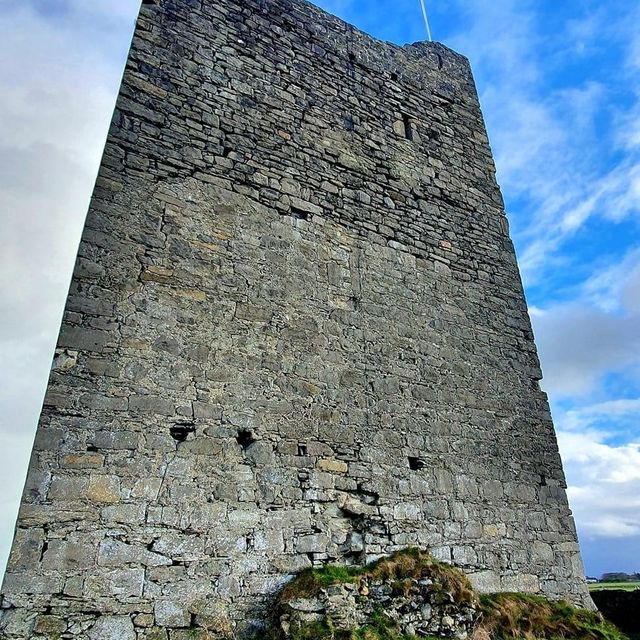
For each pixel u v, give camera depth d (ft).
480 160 36.96
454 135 36.52
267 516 20.89
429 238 31.71
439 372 28.37
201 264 23.50
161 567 18.39
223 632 18.48
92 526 17.84
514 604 24.04
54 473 17.89
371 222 29.71
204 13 28.73
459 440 27.30
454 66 39.68
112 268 21.52
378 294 28.14
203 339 22.31
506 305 32.94
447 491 25.70
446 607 21.47
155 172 24.03
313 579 19.95
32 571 16.58
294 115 29.48
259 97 28.60
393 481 24.40
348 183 29.86
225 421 21.49
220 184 25.46
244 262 24.64
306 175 28.43
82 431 18.81
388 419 25.57
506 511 26.99
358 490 23.39
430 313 29.60
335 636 18.26
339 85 32.37
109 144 23.44
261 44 30.09
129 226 22.50
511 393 30.42
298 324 24.95
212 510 19.94
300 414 23.32
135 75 25.31
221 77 27.78
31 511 17.19
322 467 22.89
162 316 21.79
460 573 23.38
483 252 33.68
